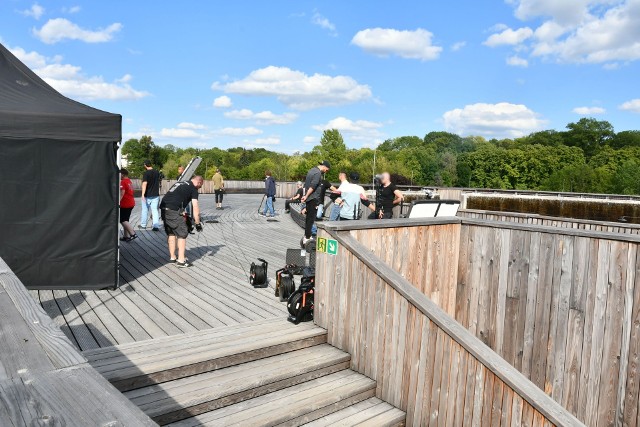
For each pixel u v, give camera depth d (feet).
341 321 15.35
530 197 83.56
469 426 12.35
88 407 5.04
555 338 16.96
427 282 18.60
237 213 58.08
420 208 24.14
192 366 12.71
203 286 21.21
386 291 14.07
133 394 11.62
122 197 32.22
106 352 13.10
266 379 12.89
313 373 14.08
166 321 16.20
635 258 15.02
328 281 15.79
